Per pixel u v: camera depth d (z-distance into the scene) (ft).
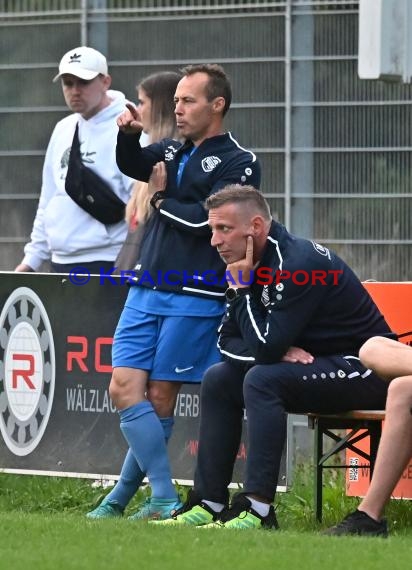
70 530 59.57
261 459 65.05
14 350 87.71
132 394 72.79
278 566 50.75
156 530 60.13
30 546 55.16
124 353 73.00
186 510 68.39
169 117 78.84
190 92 71.72
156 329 73.00
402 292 78.89
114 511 75.00
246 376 66.18
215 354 73.31
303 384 65.92
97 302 85.10
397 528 70.79
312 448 93.71
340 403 66.90
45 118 110.01
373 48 65.67
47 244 97.30
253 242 66.69
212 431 68.23
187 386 83.46
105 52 108.99
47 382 86.74
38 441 87.15
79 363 85.76
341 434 93.81
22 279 87.15
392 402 62.23
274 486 65.31
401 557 53.21
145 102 79.15
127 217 84.53
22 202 110.22
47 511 83.61
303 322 66.23
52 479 89.15
